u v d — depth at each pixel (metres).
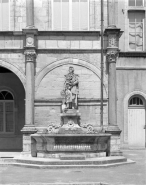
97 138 18.86
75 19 23.42
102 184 13.36
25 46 21.97
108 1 22.59
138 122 27.02
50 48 22.48
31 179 14.30
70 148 18.69
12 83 27.95
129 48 27.58
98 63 22.58
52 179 14.29
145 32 27.42
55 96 22.44
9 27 23.23
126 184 13.24
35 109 22.28
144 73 26.89
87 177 14.73
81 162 17.55
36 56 22.52
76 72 22.58
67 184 13.29
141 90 26.84
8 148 27.47
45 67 22.48
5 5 23.30
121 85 26.80
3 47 22.50
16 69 22.42
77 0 23.47
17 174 15.54
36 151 20.23
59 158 18.66
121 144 26.52
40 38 22.62
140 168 17.17
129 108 27.03
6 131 27.72
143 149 26.36
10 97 28.06
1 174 15.55
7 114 27.92
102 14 22.42
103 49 22.53
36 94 22.39
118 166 17.81
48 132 20.19
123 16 27.48
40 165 17.33
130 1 27.62
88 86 22.45
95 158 18.70
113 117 21.84
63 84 22.45
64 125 20.62
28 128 21.66
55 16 23.44
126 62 26.89
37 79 22.44
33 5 22.69
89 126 20.52
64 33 22.58
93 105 22.23
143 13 27.61
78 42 22.70
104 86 22.36
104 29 22.83
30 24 22.23
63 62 22.55
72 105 21.23
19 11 22.98
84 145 18.81
